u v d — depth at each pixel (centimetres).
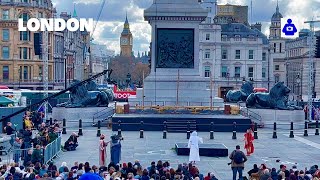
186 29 8981
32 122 7450
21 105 8800
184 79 9012
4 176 3241
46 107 8912
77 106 8381
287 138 7088
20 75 16150
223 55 17462
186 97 9019
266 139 6950
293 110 8356
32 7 16138
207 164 4978
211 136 6819
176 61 9044
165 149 5862
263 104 8538
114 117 7731
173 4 8894
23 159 4531
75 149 5778
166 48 8994
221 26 17838
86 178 2261
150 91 9025
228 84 17262
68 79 18788
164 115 7956
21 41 16100
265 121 8425
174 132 7488
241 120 7706
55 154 5184
